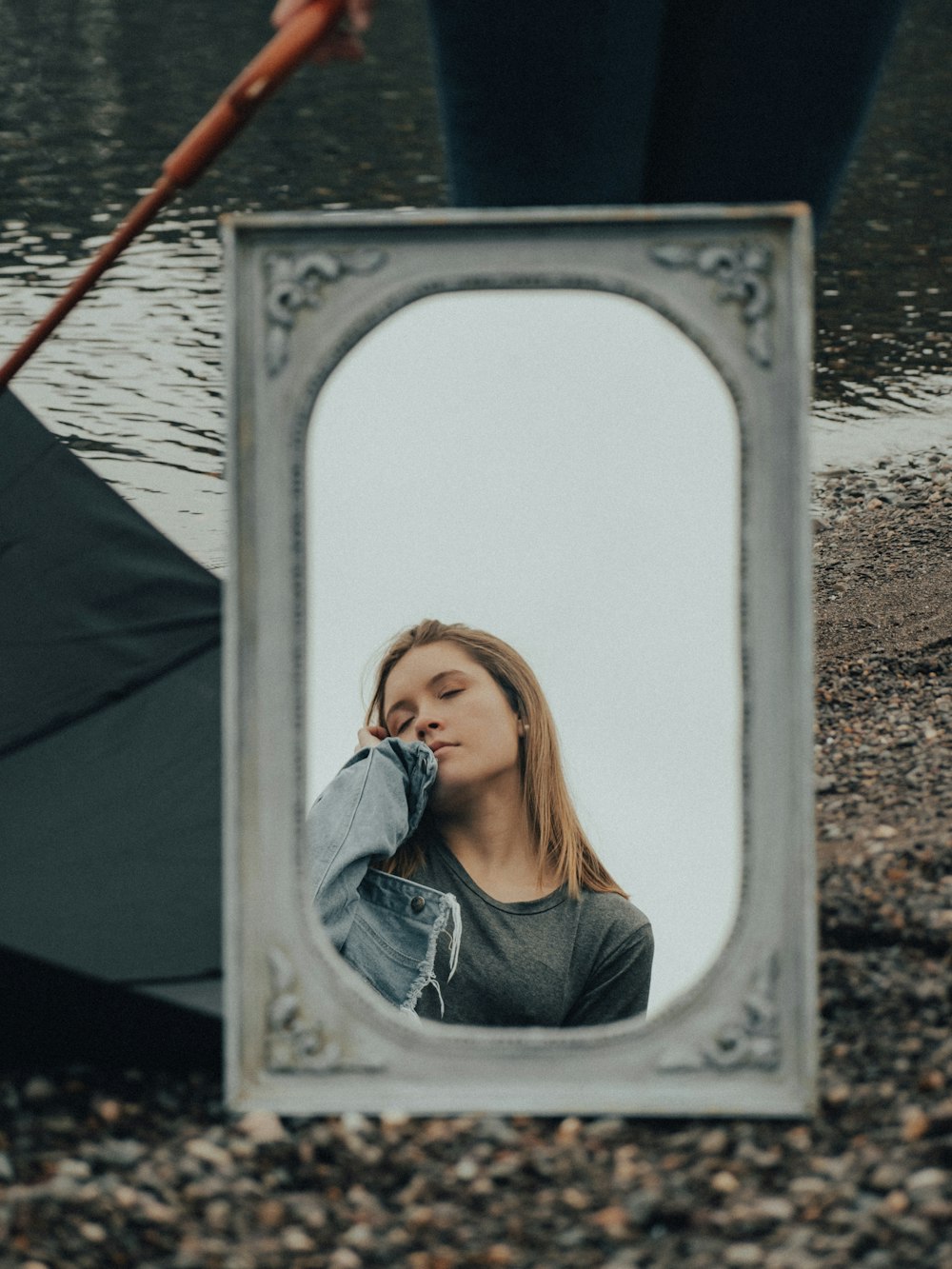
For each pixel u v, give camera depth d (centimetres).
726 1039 228
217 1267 201
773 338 225
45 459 302
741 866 228
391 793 300
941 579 448
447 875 304
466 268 228
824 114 282
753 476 225
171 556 291
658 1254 203
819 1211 208
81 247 761
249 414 227
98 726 269
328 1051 229
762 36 274
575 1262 202
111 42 1186
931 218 823
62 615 281
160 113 996
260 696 228
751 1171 217
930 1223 203
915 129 980
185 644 281
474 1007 293
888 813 317
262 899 229
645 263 226
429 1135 227
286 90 1055
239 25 1237
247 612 228
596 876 298
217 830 253
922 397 613
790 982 227
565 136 282
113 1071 240
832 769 345
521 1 265
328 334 228
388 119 986
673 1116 230
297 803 229
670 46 282
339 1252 205
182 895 244
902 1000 252
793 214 222
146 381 598
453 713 305
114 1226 208
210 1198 214
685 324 226
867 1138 221
